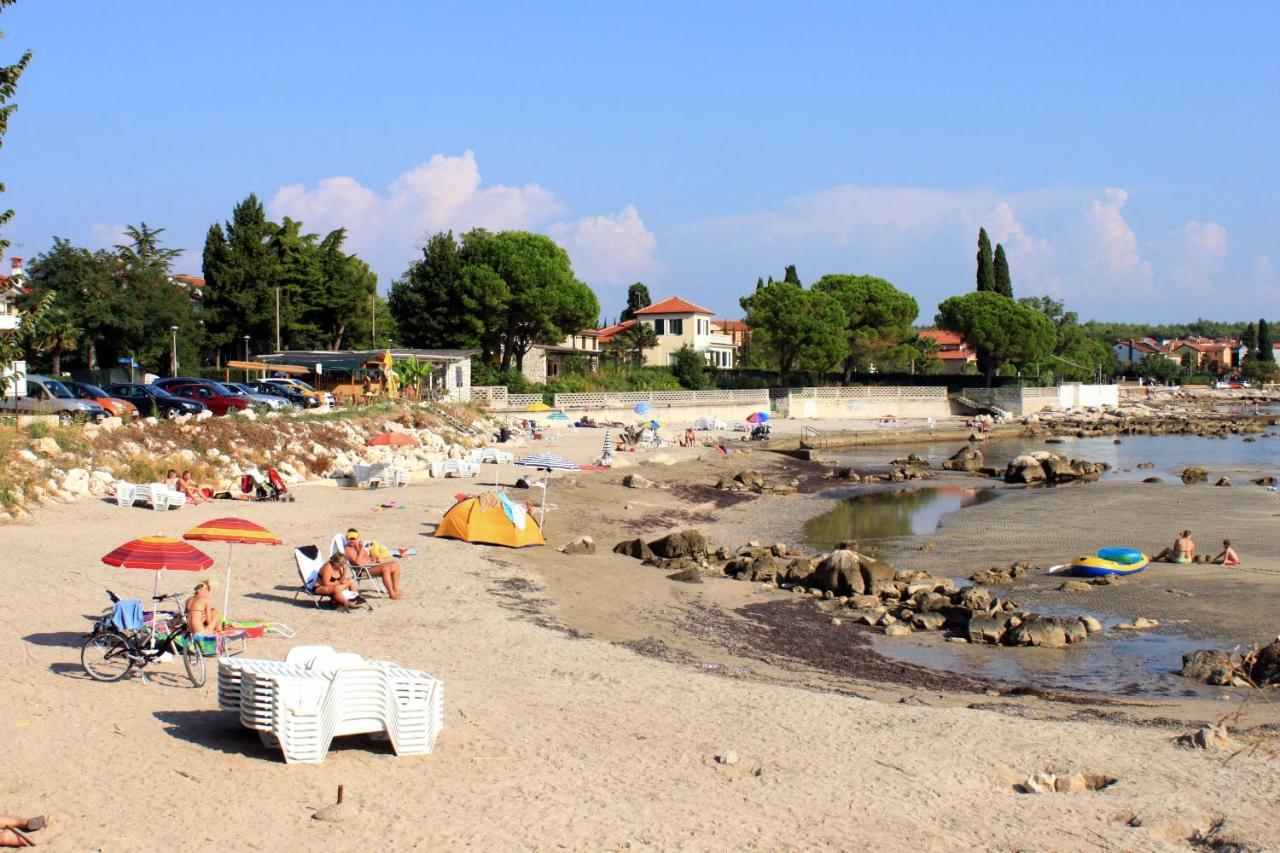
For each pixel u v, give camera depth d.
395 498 44.22
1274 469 71.12
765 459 74.19
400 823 12.34
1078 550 40.69
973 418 111.50
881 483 66.88
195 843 11.59
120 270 89.00
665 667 21.81
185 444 45.84
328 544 32.44
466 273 95.12
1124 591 32.78
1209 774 15.20
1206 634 27.83
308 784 13.41
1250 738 17.23
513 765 14.57
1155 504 53.78
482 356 99.00
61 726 14.84
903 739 16.64
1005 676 24.17
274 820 12.28
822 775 14.78
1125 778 15.00
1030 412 122.44
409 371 75.81
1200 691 22.95
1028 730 17.36
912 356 126.69
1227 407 155.50
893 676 23.66
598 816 12.89
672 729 16.80
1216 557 37.53
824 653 25.66
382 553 27.05
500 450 66.94
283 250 102.19
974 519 50.31
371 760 14.42
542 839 12.14
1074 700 21.81
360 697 14.43
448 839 12.00
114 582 24.84
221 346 99.75
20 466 36.59
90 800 12.52
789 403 110.75
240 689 14.63
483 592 28.17
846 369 125.19
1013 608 30.31
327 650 15.62
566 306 98.38
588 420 87.25
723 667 22.81
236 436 48.97
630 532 43.75
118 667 17.86
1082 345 190.25
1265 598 31.36
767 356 119.00
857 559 33.47
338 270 104.81
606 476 58.09
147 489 37.31
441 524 36.62
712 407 101.88
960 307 132.00
